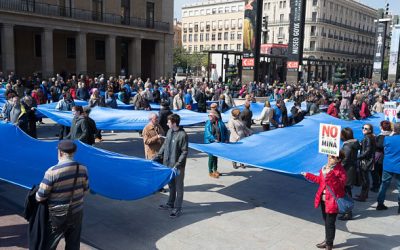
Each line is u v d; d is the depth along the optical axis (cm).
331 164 596
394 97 2605
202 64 9406
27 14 3269
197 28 10819
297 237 674
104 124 1184
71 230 479
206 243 639
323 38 8838
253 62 3045
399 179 799
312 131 1042
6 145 820
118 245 621
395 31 4356
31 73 3756
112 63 4050
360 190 976
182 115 1355
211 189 926
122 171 699
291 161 761
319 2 8544
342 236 688
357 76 9269
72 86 2105
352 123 1212
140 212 764
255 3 2972
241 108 1616
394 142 780
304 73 5366
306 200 871
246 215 767
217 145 863
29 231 470
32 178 625
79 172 469
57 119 1215
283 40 8938
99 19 3912
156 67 4578
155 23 4466
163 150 775
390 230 721
